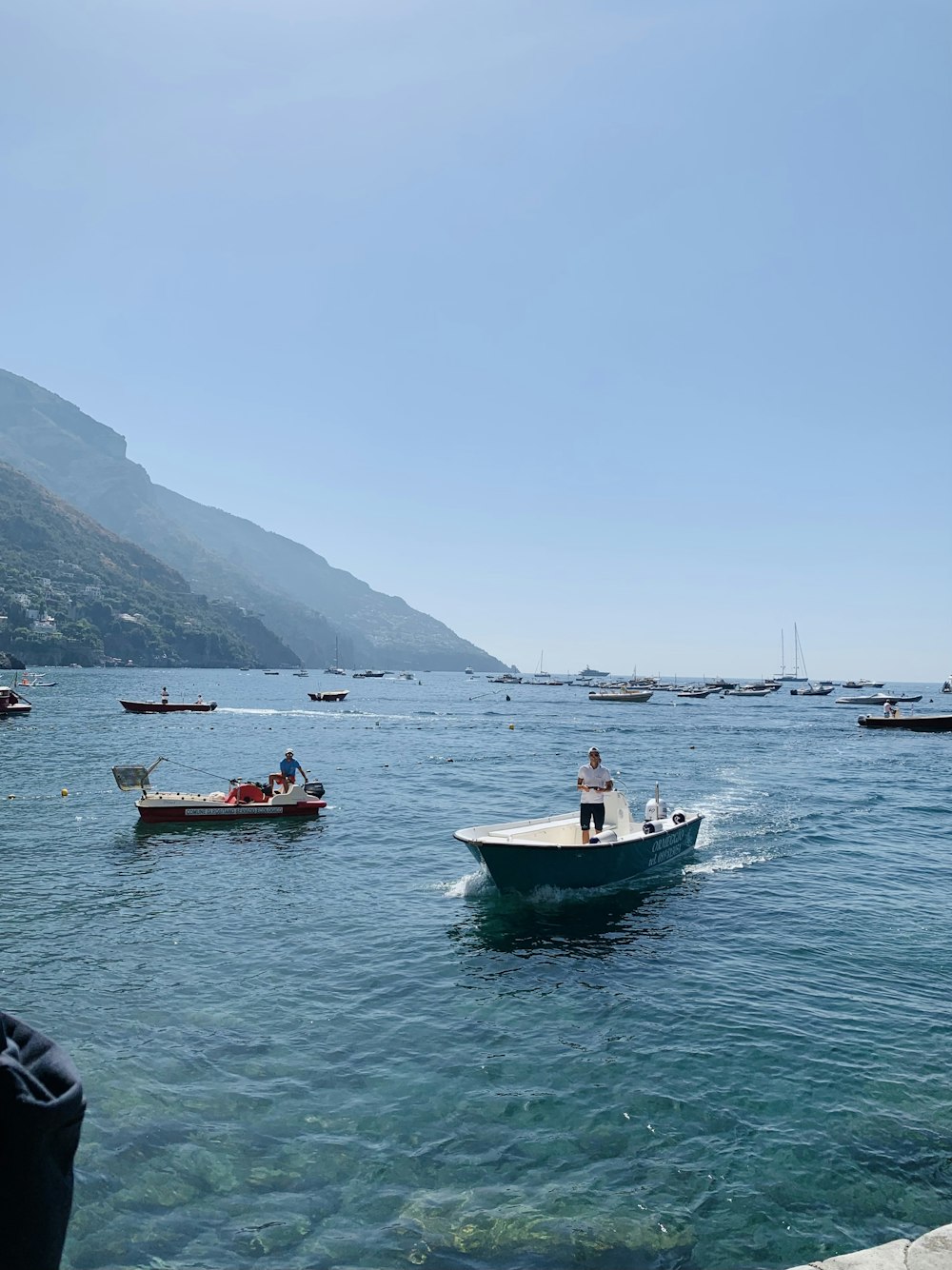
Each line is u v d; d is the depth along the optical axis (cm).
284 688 17138
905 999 1147
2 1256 137
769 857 2084
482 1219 682
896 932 1455
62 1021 1034
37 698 10144
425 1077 912
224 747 4841
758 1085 898
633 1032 1031
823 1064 945
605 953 1334
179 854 2008
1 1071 141
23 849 2033
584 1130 811
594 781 1717
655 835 1808
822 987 1188
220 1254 639
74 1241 648
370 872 1848
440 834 2303
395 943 1366
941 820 2655
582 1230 667
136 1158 754
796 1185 726
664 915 1553
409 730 6738
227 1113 833
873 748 5388
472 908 1573
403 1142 789
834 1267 443
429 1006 1107
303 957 1291
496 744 5438
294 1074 914
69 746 4600
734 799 3097
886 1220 685
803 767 4209
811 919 1534
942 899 1683
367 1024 1046
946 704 12719
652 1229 669
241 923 1455
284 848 2092
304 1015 1070
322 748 4962
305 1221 676
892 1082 905
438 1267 626
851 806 2916
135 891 1658
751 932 1452
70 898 1599
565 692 17625
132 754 4291
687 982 1205
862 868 1962
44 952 1284
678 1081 907
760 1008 1109
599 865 1675
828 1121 829
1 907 1526
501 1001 1129
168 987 1153
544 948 1352
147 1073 909
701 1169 750
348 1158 762
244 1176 734
